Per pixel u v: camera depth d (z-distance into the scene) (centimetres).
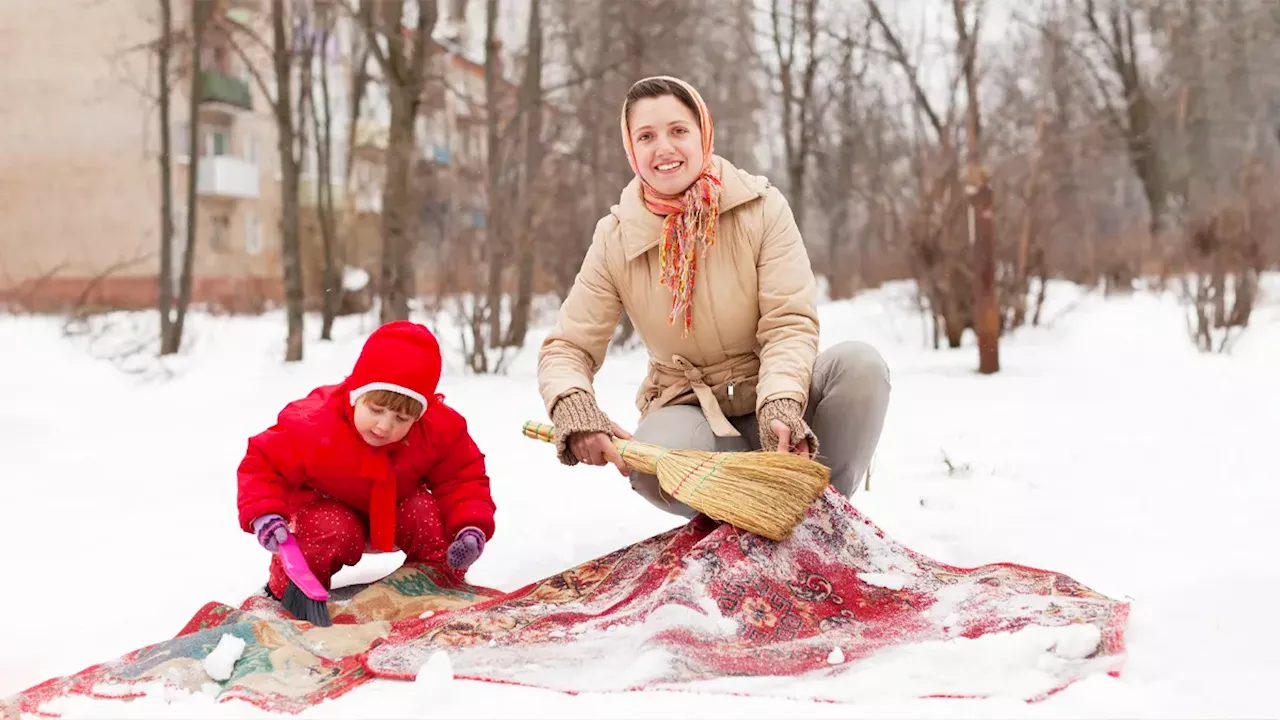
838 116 1859
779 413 278
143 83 2144
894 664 209
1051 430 591
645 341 326
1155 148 1962
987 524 365
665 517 407
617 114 1406
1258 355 941
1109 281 1825
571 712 195
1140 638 226
